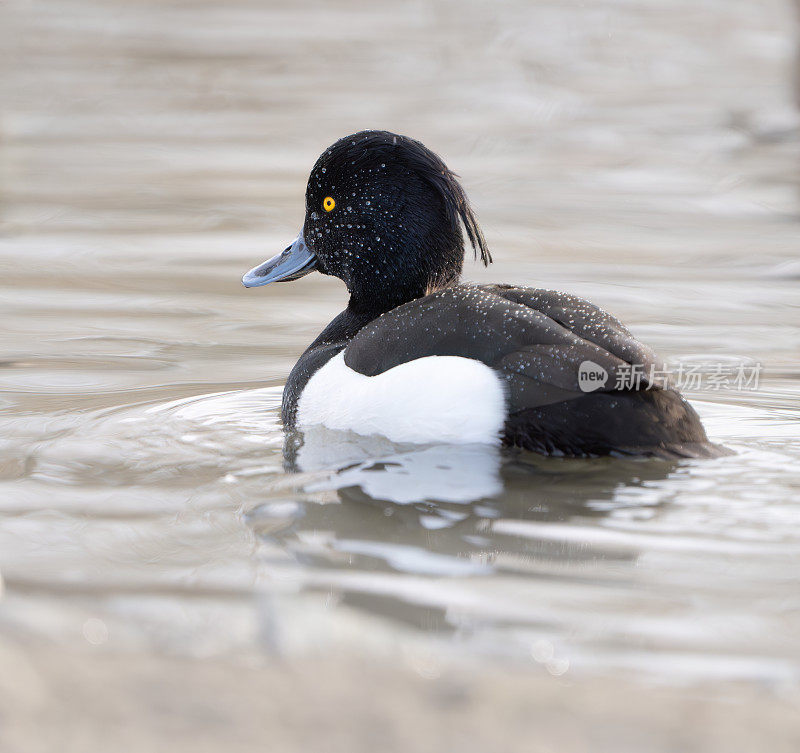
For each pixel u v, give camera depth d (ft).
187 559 19.84
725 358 35.60
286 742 12.50
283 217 55.57
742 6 129.49
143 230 53.31
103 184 62.54
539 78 96.12
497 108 84.38
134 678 14.11
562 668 15.55
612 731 12.98
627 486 23.04
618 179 63.82
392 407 25.16
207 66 100.73
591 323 24.70
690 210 57.16
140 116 81.41
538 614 17.52
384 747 12.41
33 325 39.83
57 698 13.46
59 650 15.38
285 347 37.73
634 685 14.74
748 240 51.47
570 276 45.85
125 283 45.29
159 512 22.24
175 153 70.28
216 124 78.95
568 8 129.18
